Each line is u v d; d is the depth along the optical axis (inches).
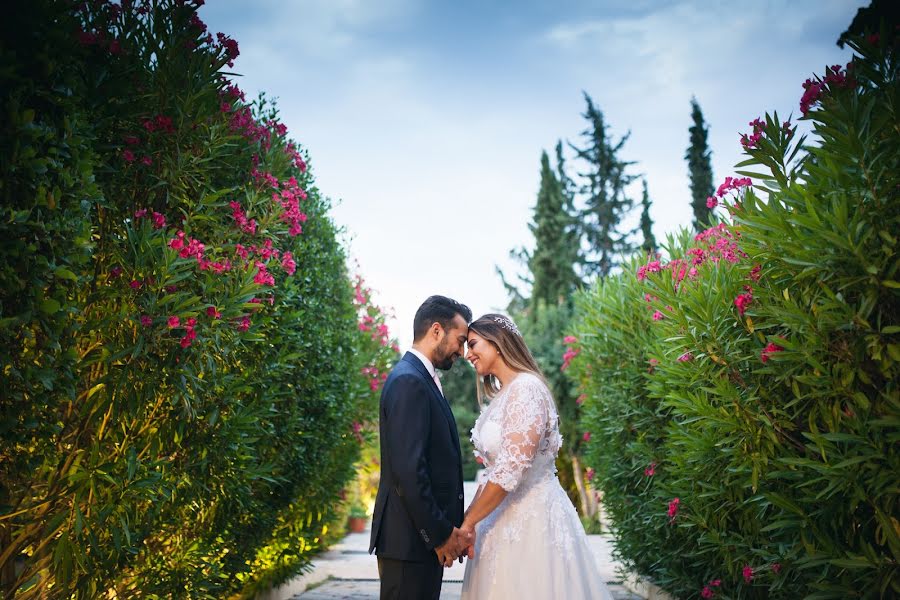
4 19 83.5
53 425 93.7
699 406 123.3
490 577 114.4
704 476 143.9
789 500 103.6
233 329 121.3
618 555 253.3
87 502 101.9
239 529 166.9
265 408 150.7
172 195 121.4
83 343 107.1
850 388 91.4
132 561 120.8
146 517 119.1
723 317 118.8
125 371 101.1
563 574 112.6
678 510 163.9
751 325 114.7
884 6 162.2
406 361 122.0
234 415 132.4
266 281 125.4
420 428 112.3
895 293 84.7
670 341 139.5
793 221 89.9
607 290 239.1
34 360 88.7
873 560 88.0
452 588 253.4
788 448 112.1
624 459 228.8
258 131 149.3
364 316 339.3
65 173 86.4
